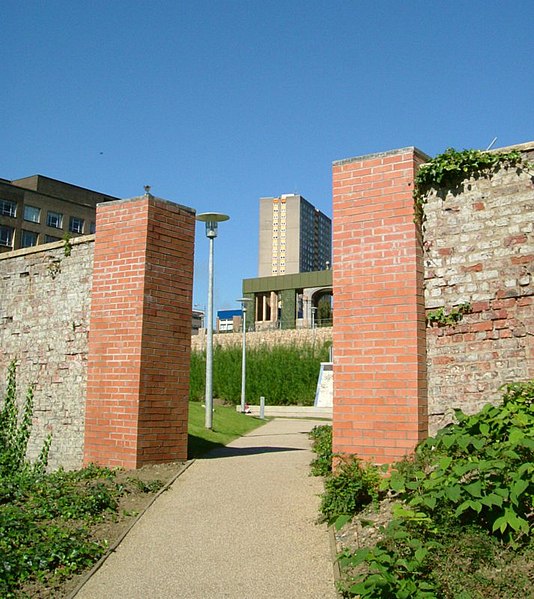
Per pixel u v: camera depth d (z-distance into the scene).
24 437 12.25
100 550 6.87
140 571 6.43
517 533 5.41
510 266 7.48
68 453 11.35
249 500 8.31
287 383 37.59
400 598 4.81
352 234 8.30
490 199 7.70
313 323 44.16
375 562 5.11
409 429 7.60
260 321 54.78
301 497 8.28
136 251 10.46
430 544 5.35
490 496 5.43
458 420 7.12
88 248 11.77
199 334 48.31
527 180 7.51
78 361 11.53
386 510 6.76
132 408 10.06
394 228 8.05
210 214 18.78
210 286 18.47
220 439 15.41
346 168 8.48
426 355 7.84
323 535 6.90
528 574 4.98
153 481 9.18
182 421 10.68
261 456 11.45
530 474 5.62
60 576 6.30
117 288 10.59
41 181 72.94
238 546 6.87
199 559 6.62
